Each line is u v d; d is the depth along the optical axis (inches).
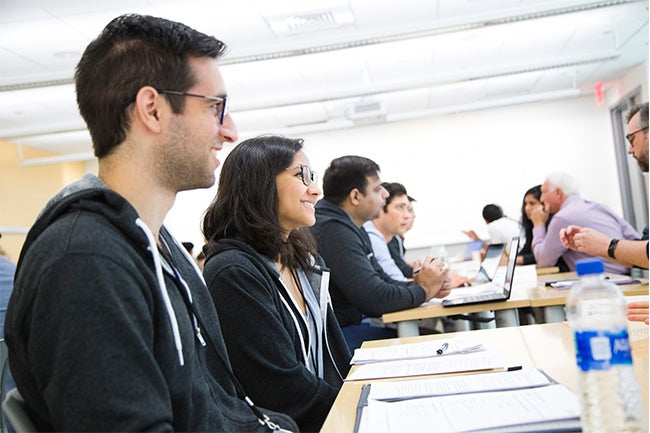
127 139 35.5
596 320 27.7
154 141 35.8
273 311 56.2
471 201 378.9
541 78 331.9
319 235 97.7
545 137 374.6
